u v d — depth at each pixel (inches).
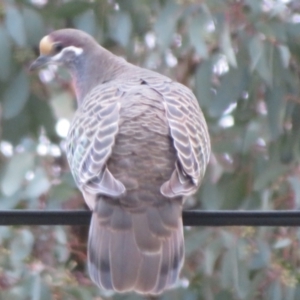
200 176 327.3
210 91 467.8
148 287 292.5
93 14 481.1
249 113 484.7
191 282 471.2
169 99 336.8
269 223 301.4
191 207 502.3
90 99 349.7
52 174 478.9
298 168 481.4
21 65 481.4
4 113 477.1
